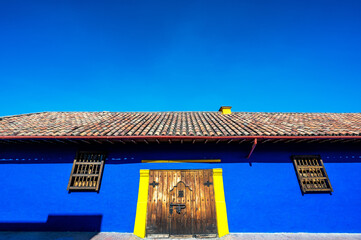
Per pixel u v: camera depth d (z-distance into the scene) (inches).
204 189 204.4
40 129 210.1
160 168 211.3
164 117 314.2
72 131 199.5
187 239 181.2
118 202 197.9
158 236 183.6
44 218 193.0
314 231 193.6
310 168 216.8
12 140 195.0
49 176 205.9
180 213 193.8
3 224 190.9
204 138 193.2
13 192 199.8
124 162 212.4
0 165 207.9
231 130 215.8
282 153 221.9
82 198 199.2
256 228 193.3
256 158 218.1
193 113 366.9
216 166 213.3
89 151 214.7
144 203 196.7
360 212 200.7
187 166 212.4
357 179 213.0
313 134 198.5
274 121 269.9
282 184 209.2
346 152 223.8
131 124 243.8
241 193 204.1
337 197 205.5
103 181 204.7
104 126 229.0
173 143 220.7
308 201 203.8
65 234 183.3
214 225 189.8
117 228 190.4
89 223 191.8
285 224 195.3
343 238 180.9
